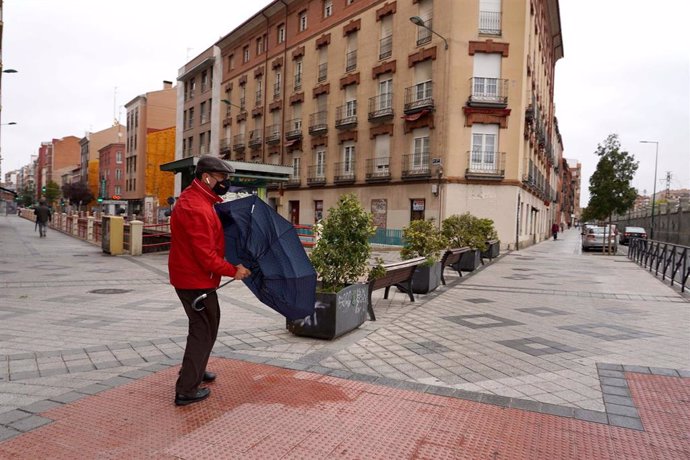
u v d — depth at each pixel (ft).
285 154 115.34
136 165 200.13
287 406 11.45
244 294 28.30
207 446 9.37
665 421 11.08
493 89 77.10
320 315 17.87
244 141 132.16
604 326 21.61
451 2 76.54
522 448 9.62
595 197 88.63
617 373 14.61
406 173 82.69
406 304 26.43
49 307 23.39
